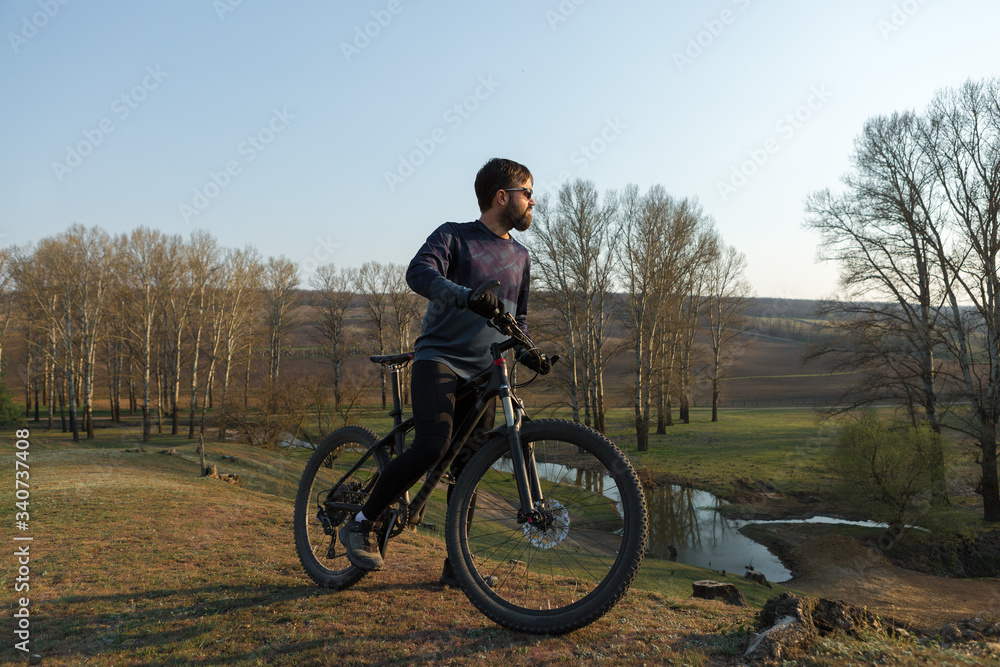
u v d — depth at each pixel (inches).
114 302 1460.4
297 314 2082.9
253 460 867.4
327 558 107.5
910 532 690.2
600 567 73.3
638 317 1327.5
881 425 763.4
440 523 332.5
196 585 116.3
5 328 1552.7
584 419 1299.2
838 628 82.4
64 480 408.5
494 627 84.7
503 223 89.7
